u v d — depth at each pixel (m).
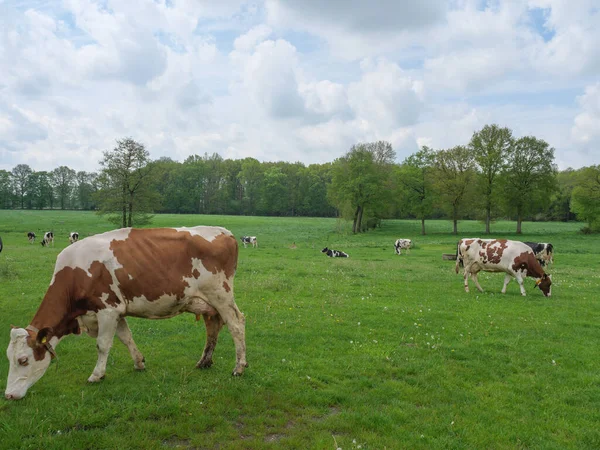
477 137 64.25
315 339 9.42
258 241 55.03
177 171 139.50
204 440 5.05
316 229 78.19
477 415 5.95
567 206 94.25
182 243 6.91
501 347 9.21
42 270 17.89
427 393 6.69
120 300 6.54
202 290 7.01
